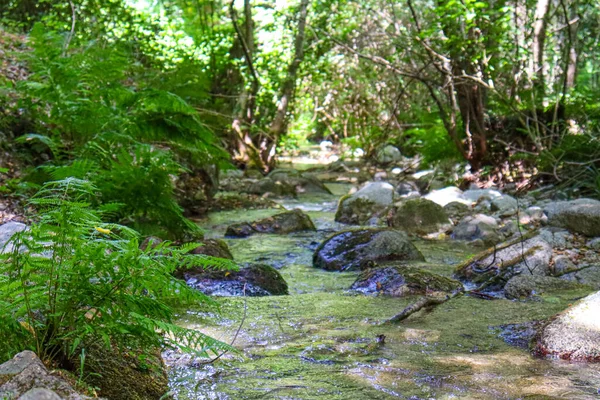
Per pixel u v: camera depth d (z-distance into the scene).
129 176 5.90
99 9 13.49
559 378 2.96
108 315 2.50
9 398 2.05
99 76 6.90
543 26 10.63
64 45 7.53
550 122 10.34
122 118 6.45
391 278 4.77
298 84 16.88
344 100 19.11
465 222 7.26
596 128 9.73
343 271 5.57
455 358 3.25
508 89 11.46
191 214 8.54
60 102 6.52
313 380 2.94
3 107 7.71
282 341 3.51
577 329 3.37
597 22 12.97
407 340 3.54
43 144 7.61
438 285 4.66
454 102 10.46
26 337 2.49
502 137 10.46
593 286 4.70
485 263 5.25
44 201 2.54
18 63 9.87
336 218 8.45
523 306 4.23
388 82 17.67
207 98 11.55
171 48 14.38
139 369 2.76
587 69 18.12
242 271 4.81
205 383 2.88
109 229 2.90
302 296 4.57
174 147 8.23
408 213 7.50
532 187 9.38
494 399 2.71
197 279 4.70
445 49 9.66
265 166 14.49
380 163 15.89
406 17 13.74
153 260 2.59
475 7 9.02
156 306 2.62
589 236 6.38
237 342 3.47
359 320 3.93
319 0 15.24
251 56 14.71
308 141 26.53
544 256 5.25
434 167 12.08
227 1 16.28
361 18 15.32
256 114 15.04
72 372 2.52
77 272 2.51
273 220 7.57
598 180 8.29
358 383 2.90
